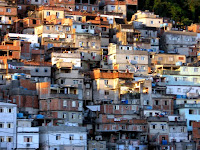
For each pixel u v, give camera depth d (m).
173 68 174.00
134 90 158.00
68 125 138.00
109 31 193.12
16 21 187.25
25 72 156.62
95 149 137.12
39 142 131.00
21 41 168.75
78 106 145.62
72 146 133.25
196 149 145.38
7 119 127.62
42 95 144.50
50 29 180.25
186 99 160.38
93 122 147.62
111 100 159.25
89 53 175.62
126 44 183.50
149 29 198.50
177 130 147.12
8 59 161.75
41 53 171.12
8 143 126.69
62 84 153.12
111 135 144.38
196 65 176.00
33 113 143.25
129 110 152.62
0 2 188.62
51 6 193.50
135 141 141.75
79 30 183.12
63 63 159.50
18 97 141.88
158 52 190.75
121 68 170.75
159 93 159.38
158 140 145.12
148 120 146.50
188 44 198.25
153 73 171.88
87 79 160.75
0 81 148.50
